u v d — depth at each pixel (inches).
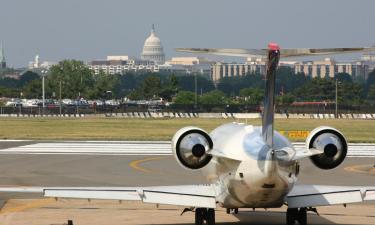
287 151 2338.8
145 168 4761.3
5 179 4178.2
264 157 2305.6
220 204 2518.5
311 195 2480.3
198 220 2603.3
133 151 6028.5
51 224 2746.1
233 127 2721.5
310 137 2519.7
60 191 2463.1
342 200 2444.6
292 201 2456.9
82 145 6604.3
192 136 2556.6
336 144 2482.8
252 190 2345.0
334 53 2156.7
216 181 2566.4
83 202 3304.6
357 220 2878.9
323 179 4222.4
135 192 2459.4
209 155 2536.9
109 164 5007.4
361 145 6707.7
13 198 3430.1
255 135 2455.7
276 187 2321.6
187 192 2509.8
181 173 4478.3
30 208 3134.8
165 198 2450.8
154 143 6875.0
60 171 4584.2
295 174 2379.4
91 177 4288.9
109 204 3250.5
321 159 2495.1
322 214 3019.2
